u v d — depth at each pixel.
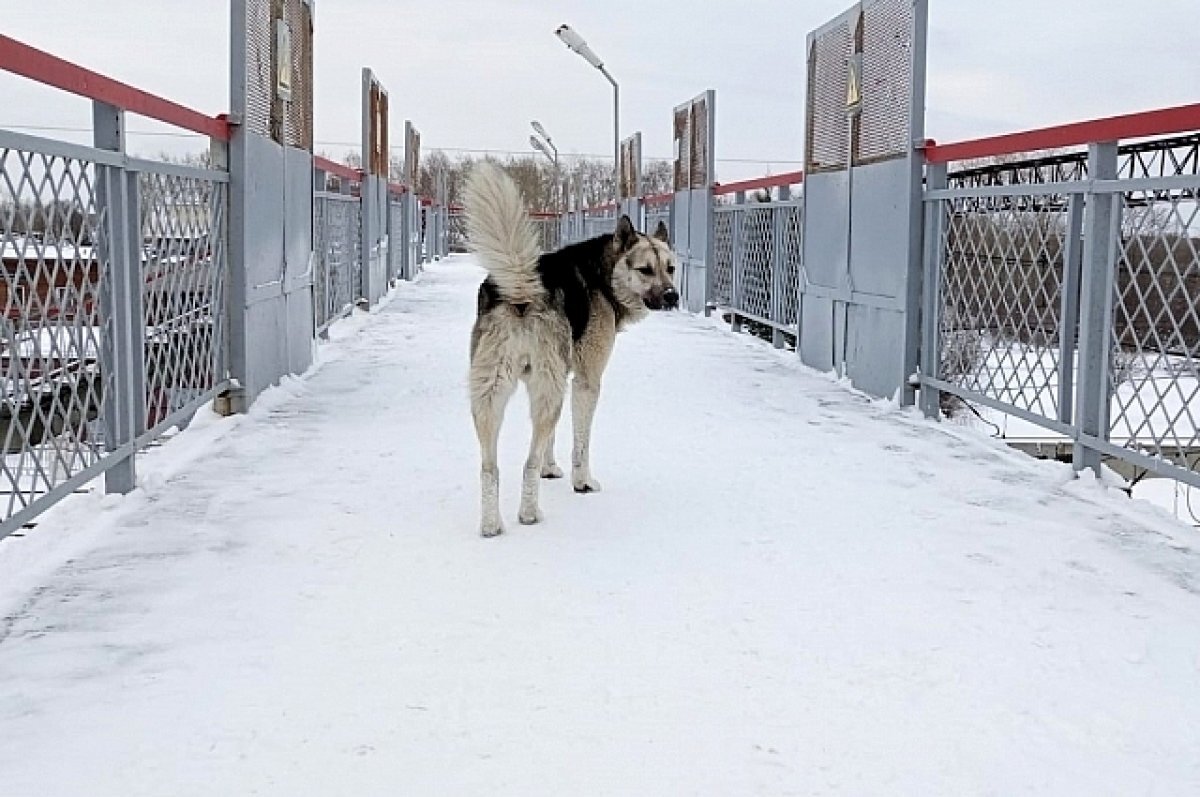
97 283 4.18
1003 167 6.18
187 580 3.45
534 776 2.24
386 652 2.89
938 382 6.70
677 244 15.92
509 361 3.98
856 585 3.49
